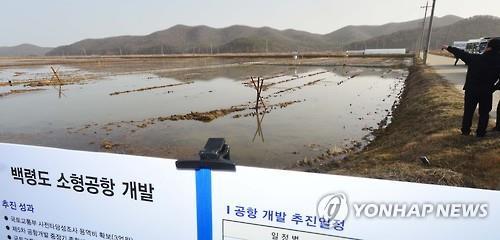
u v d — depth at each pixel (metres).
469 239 1.42
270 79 38.41
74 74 53.59
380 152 9.66
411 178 6.05
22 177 1.87
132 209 1.76
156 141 13.70
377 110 18.67
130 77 46.16
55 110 21.31
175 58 127.62
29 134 15.25
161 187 1.67
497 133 7.71
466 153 6.84
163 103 23.38
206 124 16.61
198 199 1.64
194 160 1.57
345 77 38.75
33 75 53.50
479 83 7.17
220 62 85.62
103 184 1.75
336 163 9.94
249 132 14.86
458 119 9.63
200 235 1.70
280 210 1.55
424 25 66.50
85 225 1.85
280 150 12.13
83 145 13.41
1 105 23.56
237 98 24.94
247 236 1.62
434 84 17.89
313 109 19.89
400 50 111.69
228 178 1.57
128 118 18.45
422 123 10.95
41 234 1.95
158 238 1.76
